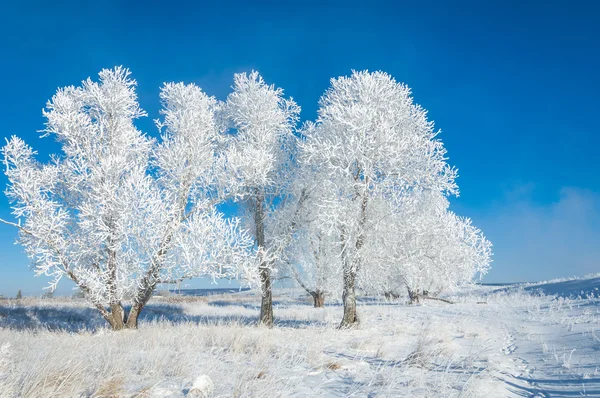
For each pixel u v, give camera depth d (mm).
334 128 14750
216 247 12578
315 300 27250
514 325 13492
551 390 5035
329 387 4938
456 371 6086
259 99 16281
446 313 19781
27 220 11773
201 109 14875
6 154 12062
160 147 13875
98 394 3947
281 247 16016
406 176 13828
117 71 14383
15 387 3721
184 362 5535
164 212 12688
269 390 4188
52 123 12945
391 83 14727
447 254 15562
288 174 16625
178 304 29266
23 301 26000
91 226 12234
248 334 9812
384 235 14031
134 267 12500
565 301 21906
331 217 13750
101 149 13727
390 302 32625
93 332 13289
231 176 13711
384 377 5281
